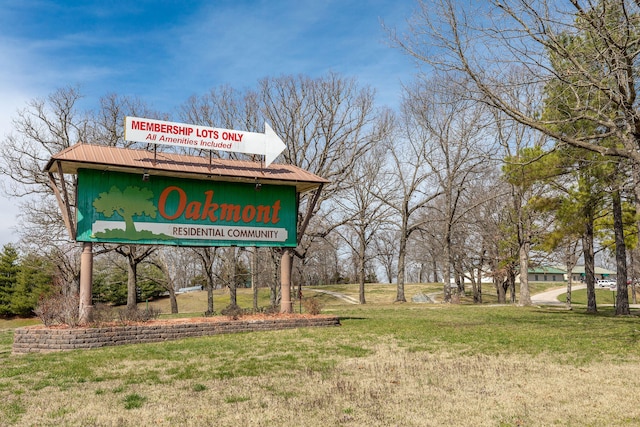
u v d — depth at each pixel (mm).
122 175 19016
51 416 8273
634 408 8164
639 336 16484
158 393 9727
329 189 40656
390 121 42500
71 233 18016
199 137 19906
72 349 16047
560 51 13758
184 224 19828
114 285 62312
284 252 22078
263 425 7523
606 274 106562
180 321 19281
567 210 26344
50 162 17719
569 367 11641
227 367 12352
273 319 20188
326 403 8680
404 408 8312
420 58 15930
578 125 19688
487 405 8430
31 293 58469
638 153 14031
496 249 47531
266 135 21312
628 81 13227
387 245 80688
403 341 16266
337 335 17781
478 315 26844
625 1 12688
